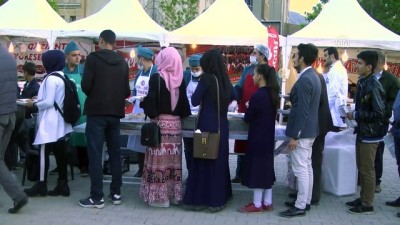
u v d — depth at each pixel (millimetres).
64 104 5625
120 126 5832
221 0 13039
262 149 5367
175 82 5402
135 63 14680
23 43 15219
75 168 7680
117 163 5648
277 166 8461
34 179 6547
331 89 7141
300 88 5129
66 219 5027
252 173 5375
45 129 5578
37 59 15234
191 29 12344
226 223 5070
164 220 5109
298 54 5359
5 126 4926
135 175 7125
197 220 5145
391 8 24469
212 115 5270
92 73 5320
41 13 13203
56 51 5715
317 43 12008
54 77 5582
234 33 12242
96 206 5465
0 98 4812
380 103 5324
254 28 12445
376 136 5441
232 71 14984
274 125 5449
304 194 5367
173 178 5582
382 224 5184
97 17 12773
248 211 5484
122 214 5281
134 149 6410
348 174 6375
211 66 5363
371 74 5500
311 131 5234
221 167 5422
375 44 11805
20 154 7812
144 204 5719
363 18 12656
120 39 13641
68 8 22906
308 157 5395
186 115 5602
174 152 5539
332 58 7391
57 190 5902
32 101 6121
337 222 5215
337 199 6223
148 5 20938
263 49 6305
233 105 6691
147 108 5359
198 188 5422
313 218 5340
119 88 5461
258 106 5316
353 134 6168
